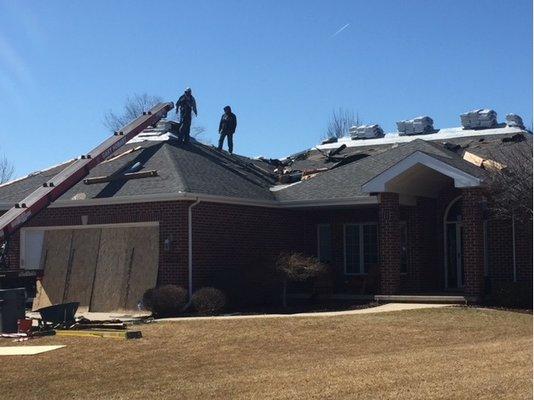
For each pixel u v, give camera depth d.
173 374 12.38
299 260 22.31
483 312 19.19
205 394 10.68
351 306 21.64
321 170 27.89
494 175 21.17
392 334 16.06
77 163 24.45
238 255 23.16
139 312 21.45
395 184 22.34
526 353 12.80
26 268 24.17
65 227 23.66
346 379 11.14
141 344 15.25
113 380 11.99
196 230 21.73
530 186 20.11
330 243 25.83
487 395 9.52
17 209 22.00
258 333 16.28
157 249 21.84
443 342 15.07
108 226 22.88
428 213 24.64
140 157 25.36
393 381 10.78
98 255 22.88
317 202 24.16
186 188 21.56
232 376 12.03
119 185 23.19
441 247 24.91
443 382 10.50
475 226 21.06
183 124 28.00
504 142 27.75
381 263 22.47
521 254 21.84
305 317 18.53
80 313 22.09
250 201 23.44
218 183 23.72
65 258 23.44
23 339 16.12
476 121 32.44
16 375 12.48
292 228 25.67
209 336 16.03
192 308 21.00
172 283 21.34
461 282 24.58
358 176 25.02
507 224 22.11
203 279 21.81
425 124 33.91
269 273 21.97
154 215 21.92
